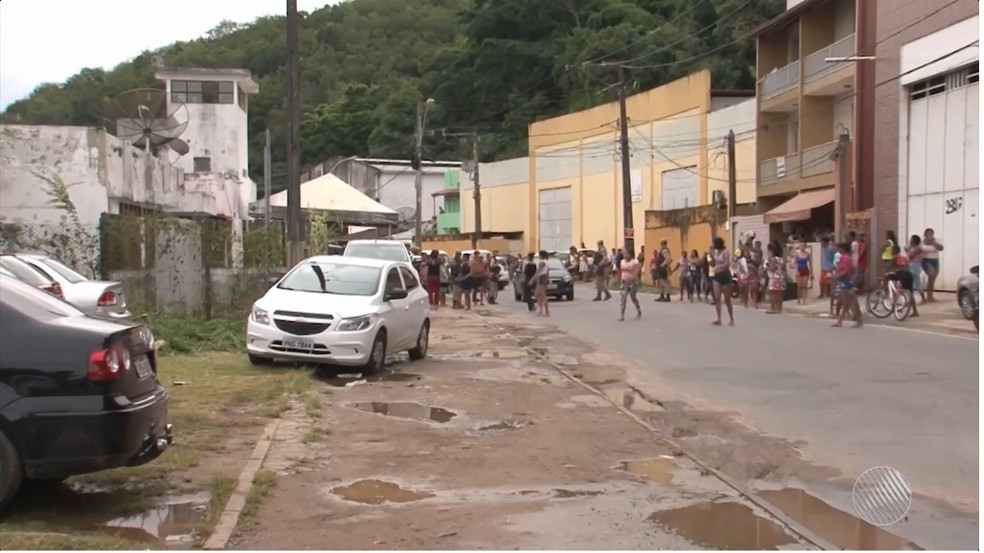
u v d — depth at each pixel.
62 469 5.74
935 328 19.30
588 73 50.88
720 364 14.16
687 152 47.97
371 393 11.44
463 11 71.25
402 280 14.61
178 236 18.64
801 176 35.69
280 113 64.25
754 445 8.55
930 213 27.39
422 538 5.72
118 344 5.93
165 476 6.99
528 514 6.27
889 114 29.41
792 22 37.62
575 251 49.81
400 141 73.06
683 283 31.45
